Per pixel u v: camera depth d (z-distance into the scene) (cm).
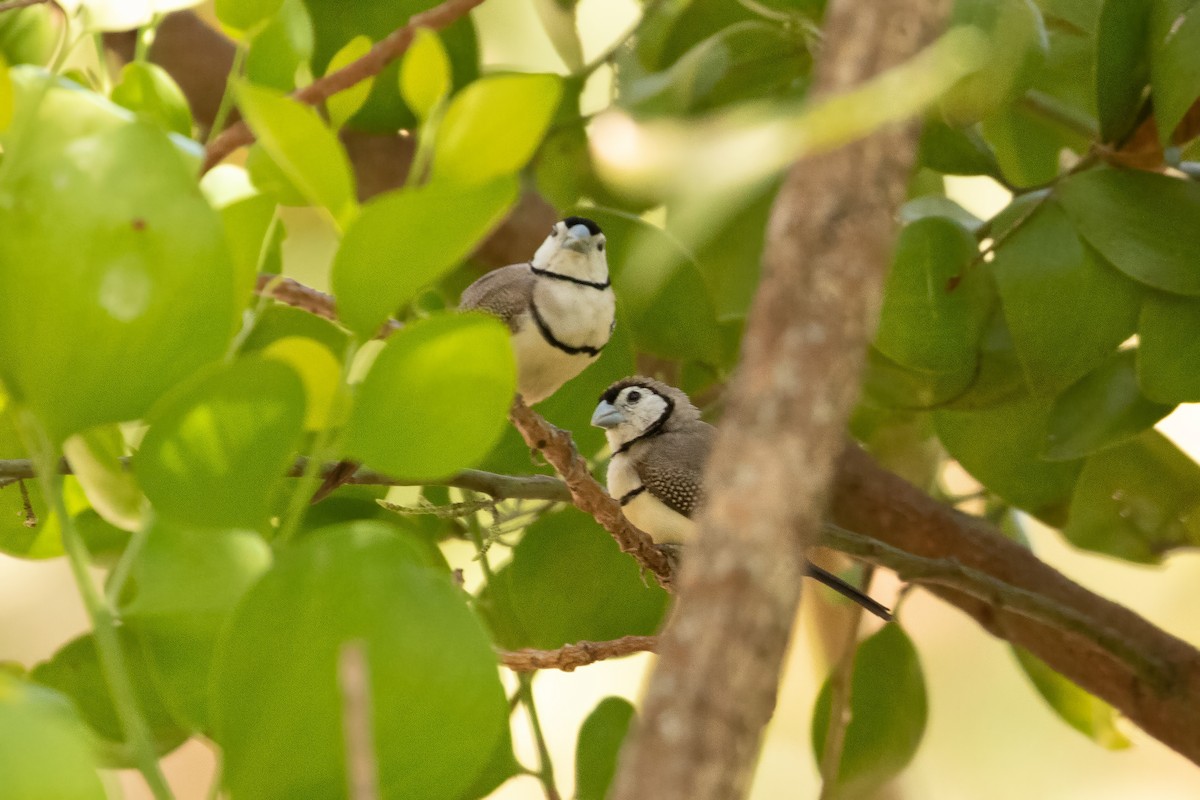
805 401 216
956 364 656
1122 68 608
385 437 272
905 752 754
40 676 406
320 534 260
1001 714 1205
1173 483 738
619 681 1136
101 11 362
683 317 727
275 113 259
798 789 1130
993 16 576
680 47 793
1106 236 611
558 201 799
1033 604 708
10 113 274
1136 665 719
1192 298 618
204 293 267
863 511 775
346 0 688
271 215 320
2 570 1056
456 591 262
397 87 700
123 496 306
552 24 792
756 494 212
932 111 590
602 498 595
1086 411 675
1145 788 1186
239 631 254
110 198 262
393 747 254
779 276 221
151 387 267
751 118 182
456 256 265
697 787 202
